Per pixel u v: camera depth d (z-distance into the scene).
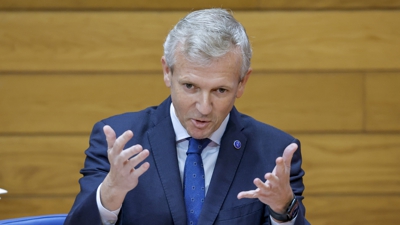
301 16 10.98
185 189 6.20
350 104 11.08
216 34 5.60
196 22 5.69
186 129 6.02
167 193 6.11
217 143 6.43
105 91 10.98
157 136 6.44
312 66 11.02
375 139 11.14
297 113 11.07
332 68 11.02
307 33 10.98
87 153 6.54
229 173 6.28
